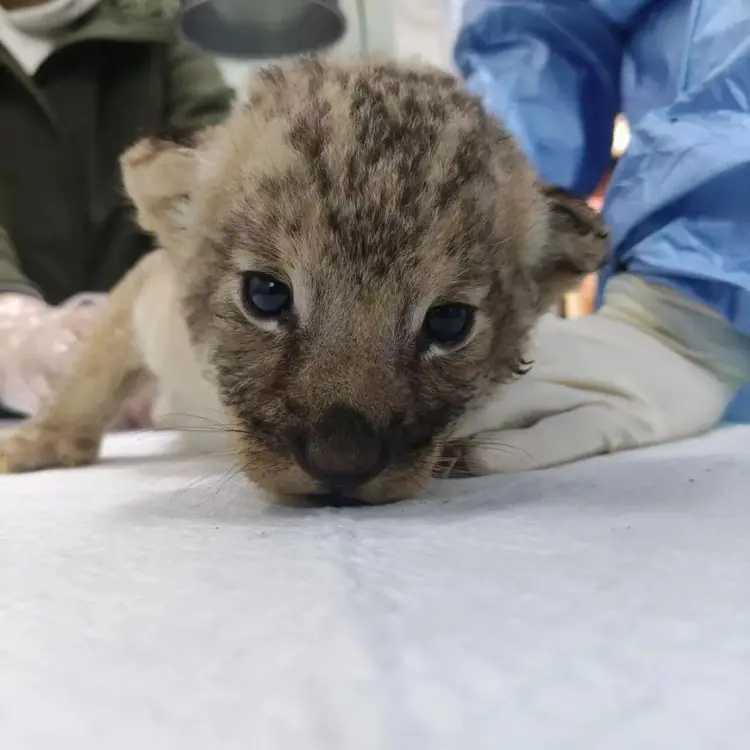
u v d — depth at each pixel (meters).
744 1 0.39
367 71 0.25
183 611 0.12
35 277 0.58
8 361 0.43
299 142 0.21
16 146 0.58
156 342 0.30
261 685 0.10
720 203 0.35
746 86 0.37
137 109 0.60
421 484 0.22
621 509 0.19
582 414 0.30
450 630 0.11
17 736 0.09
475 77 0.48
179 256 0.26
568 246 0.27
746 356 0.36
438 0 0.74
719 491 0.20
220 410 0.28
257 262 0.21
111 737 0.08
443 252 0.21
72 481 0.27
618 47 0.49
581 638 0.11
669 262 0.35
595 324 0.33
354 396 0.20
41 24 0.58
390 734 0.08
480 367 0.23
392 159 0.21
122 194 0.51
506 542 0.16
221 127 0.26
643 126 0.38
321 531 0.17
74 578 0.14
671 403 0.32
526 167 0.26
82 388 0.32
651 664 0.10
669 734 0.08
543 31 0.48
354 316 0.20
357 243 0.20
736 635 0.11
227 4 0.58
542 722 0.09
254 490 0.23
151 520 0.19
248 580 0.14
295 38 0.60
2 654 0.11
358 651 0.10
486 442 0.28
